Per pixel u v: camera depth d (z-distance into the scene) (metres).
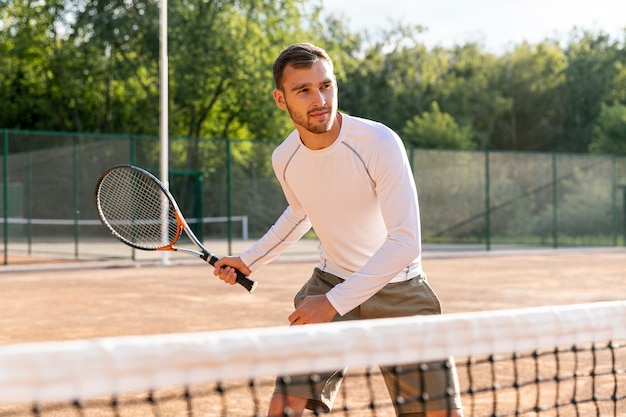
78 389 1.72
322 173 2.96
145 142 21.31
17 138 23.88
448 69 50.44
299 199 3.10
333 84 2.81
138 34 30.73
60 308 9.46
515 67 47.00
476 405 4.62
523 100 46.34
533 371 5.58
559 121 46.06
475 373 5.48
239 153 22.48
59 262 17.28
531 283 12.80
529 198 24.12
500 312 2.41
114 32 30.38
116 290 11.61
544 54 47.53
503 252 21.25
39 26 32.34
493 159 23.77
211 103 32.22
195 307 9.55
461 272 15.16
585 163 24.61
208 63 30.52
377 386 5.13
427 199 23.14
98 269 15.95
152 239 3.74
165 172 16.44
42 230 21.98
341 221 3.04
